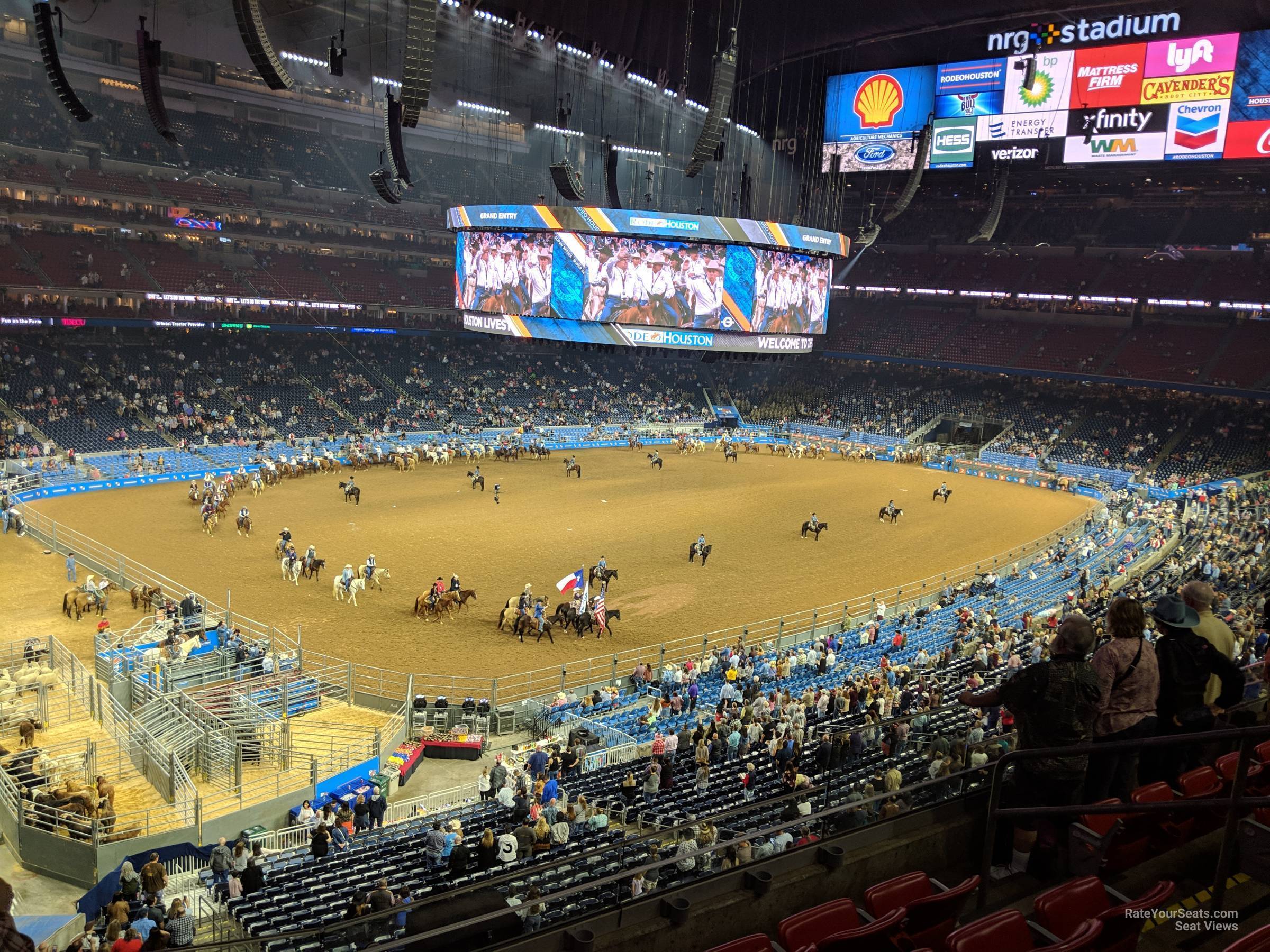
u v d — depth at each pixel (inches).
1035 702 270.1
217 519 1855.3
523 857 658.8
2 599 1407.5
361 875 669.3
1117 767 299.9
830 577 1761.8
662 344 1835.6
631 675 1250.0
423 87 862.5
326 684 1182.9
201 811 854.5
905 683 1123.9
